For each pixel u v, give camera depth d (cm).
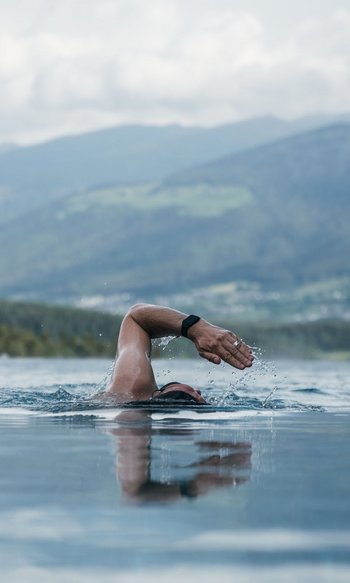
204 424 529
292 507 262
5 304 4841
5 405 685
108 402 674
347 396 951
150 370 712
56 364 2484
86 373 1675
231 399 799
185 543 222
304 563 206
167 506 262
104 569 201
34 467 337
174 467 338
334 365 3262
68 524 240
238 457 370
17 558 209
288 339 7719
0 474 320
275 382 1370
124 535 229
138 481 304
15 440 431
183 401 661
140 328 724
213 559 209
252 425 529
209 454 378
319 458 370
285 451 394
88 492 284
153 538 226
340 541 224
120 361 712
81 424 522
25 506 262
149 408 632
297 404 761
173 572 199
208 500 271
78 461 354
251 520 245
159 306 719
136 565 204
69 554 212
